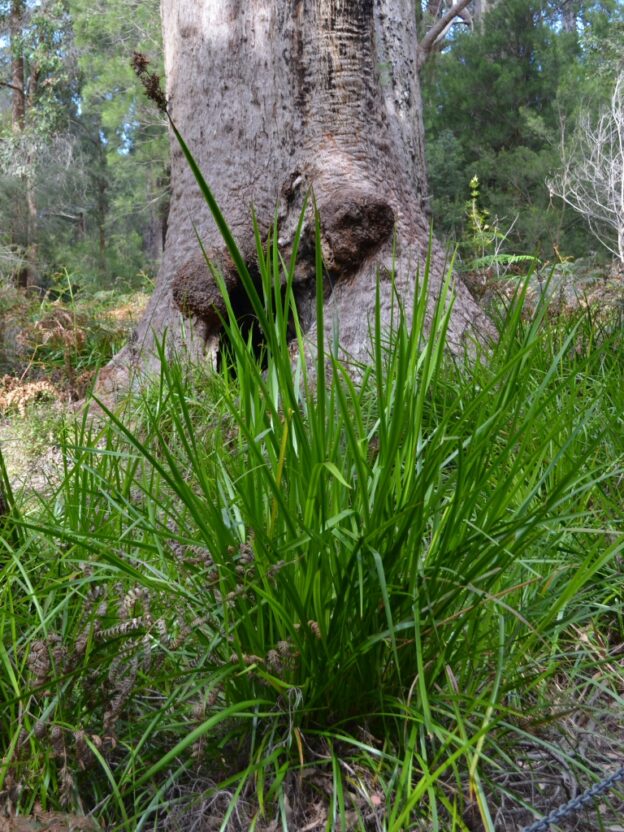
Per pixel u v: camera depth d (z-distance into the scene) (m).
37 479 3.84
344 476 1.91
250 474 1.88
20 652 2.07
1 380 6.61
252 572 1.79
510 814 1.77
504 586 2.18
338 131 6.46
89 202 32.03
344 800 1.78
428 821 1.70
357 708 1.89
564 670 2.16
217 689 1.93
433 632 1.86
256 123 6.55
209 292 6.25
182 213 6.75
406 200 6.55
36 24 26.22
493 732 1.89
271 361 2.04
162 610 2.02
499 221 21.61
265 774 1.83
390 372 2.00
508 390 1.97
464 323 5.72
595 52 25.95
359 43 6.55
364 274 6.03
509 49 24.67
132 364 5.80
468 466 1.88
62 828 1.61
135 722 1.91
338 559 1.82
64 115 29.03
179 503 2.73
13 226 29.97
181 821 1.79
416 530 1.81
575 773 1.85
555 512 2.39
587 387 3.72
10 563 2.16
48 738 1.73
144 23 21.30
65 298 11.60
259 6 6.56
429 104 24.88
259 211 6.46
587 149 22.02
